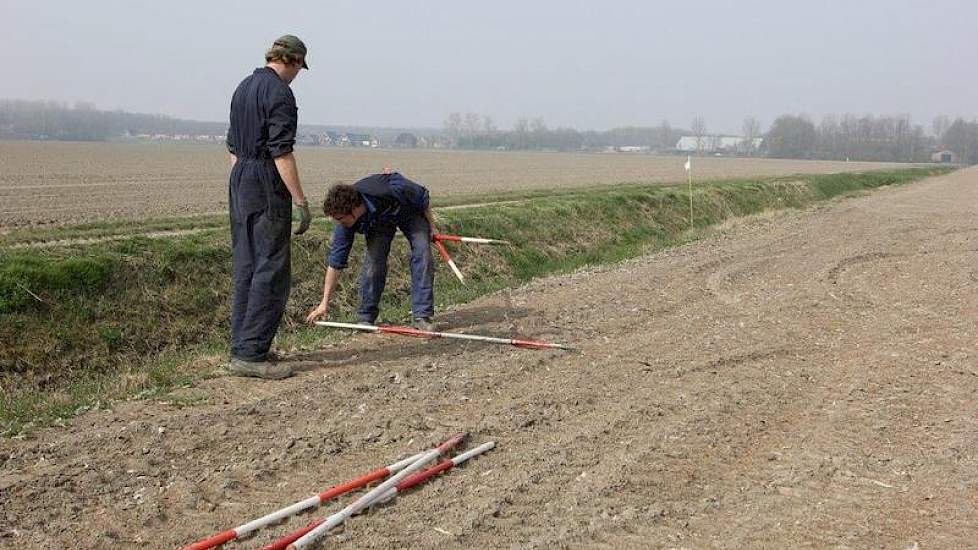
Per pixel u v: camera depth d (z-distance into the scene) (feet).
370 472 17.16
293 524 14.82
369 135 572.10
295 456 17.78
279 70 22.88
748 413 21.22
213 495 16.01
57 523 14.73
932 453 18.62
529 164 214.48
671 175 161.17
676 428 19.95
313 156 256.73
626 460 17.93
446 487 16.51
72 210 63.52
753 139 524.93
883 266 46.39
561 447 18.66
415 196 27.30
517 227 58.54
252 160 22.49
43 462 17.25
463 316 31.78
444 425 19.79
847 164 355.15
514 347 27.12
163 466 17.16
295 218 22.58
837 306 34.83
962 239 60.08
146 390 22.49
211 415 19.98
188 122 613.52
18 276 30.45
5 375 28.07
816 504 16.11
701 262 46.75
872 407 21.80
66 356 29.89
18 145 278.87
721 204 95.91
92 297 32.22
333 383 22.85
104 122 514.68
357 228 27.20
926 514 15.69
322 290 38.83
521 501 15.97
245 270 23.15
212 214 60.23
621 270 43.88
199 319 34.76
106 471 16.83
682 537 14.76
